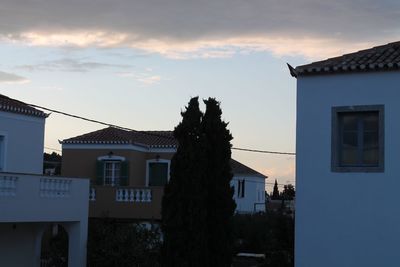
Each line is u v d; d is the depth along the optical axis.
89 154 36.41
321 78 19.52
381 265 18.28
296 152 19.58
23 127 27.97
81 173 36.38
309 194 19.30
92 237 26.52
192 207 21.09
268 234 39.53
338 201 18.95
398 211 18.22
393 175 18.34
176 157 21.59
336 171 19.05
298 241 19.30
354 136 19.08
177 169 21.53
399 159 18.31
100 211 32.91
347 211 18.81
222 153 21.88
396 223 18.20
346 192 18.88
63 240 27.34
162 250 21.52
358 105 18.94
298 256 19.23
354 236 18.67
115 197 32.94
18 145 27.64
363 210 18.62
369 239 18.48
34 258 26.47
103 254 25.78
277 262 25.61
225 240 21.56
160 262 21.53
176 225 21.20
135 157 36.31
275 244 28.33
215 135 21.73
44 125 29.22
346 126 19.22
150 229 28.00
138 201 32.59
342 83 19.22
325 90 19.44
